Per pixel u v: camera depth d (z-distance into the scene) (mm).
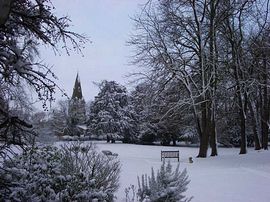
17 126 6129
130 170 20234
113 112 67875
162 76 31609
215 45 31766
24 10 6344
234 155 32031
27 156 7949
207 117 32594
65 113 72562
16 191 6535
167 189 7012
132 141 69188
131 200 10766
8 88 6551
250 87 33312
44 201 6988
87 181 8016
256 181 16672
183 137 60469
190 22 32031
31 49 7164
